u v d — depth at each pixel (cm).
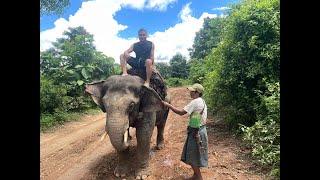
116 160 689
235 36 827
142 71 627
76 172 635
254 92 781
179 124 1036
